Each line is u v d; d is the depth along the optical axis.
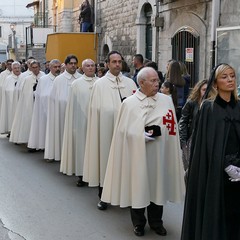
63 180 7.37
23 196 6.54
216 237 3.69
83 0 20.62
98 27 17.39
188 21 11.34
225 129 3.74
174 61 6.97
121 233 5.16
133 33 14.68
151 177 4.90
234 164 3.70
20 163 8.55
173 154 5.02
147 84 4.88
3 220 5.60
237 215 3.84
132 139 4.82
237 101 3.86
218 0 9.97
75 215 5.76
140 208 4.82
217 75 3.80
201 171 3.79
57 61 9.17
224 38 9.59
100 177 5.98
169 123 4.96
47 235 5.13
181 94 6.95
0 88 11.67
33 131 9.28
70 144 7.03
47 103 9.00
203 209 3.78
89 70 6.96
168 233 5.14
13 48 35.44
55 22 25.94
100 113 5.98
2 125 11.29
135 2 14.41
